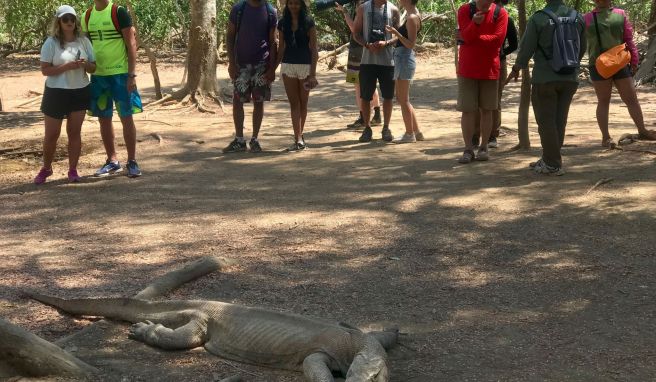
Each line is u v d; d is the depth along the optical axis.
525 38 8.13
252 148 10.25
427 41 24.36
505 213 7.11
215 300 5.16
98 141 11.24
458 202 7.50
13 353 4.10
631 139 9.88
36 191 8.43
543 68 8.14
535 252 6.07
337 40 25.27
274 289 5.36
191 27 14.39
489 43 8.65
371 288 5.36
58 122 8.58
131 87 8.76
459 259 5.94
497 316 4.84
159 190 8.32
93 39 8.67
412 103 14.73
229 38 10.03
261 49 9.96
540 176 8.35
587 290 5.27
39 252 6.29
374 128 11.91
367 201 7.64
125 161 9.91
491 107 8.98
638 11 20.25
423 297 5.18
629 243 6.23
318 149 10.38
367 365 3.66
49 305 5.15
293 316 4.32
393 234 6.59
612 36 9.45
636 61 9.68
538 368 4.12
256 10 9.89
